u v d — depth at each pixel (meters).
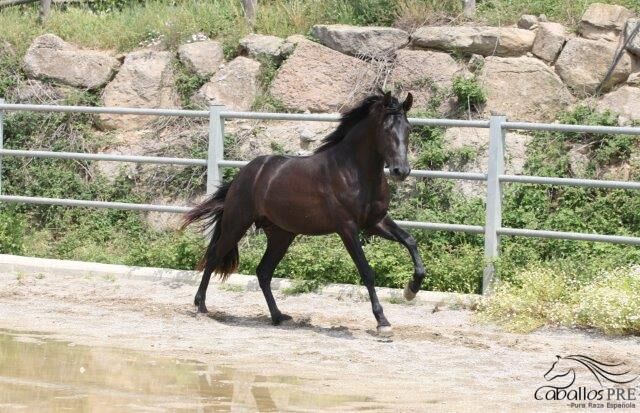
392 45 15.81
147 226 15.08
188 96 16.56
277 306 11.62
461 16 16.14
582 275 11.61
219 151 13.34
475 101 14.86
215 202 11.31
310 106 15.58
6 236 14.68
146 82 16.64
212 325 10.55
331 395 7.55
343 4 17.27
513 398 7.62
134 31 17.98
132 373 8.16
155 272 13.21
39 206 15.74
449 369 8.64
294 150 15.04
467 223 13.27
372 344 9.65
